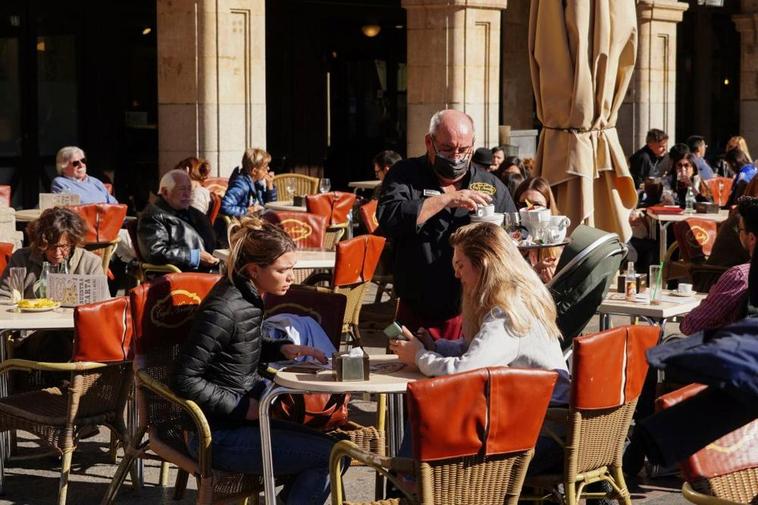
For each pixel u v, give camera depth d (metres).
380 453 7.30
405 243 7.55
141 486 8.19
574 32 9.82
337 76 26.41
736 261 10.95
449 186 7.64
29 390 8.53
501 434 5.44
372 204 14.00
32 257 8.87
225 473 6.57
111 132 21.39
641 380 6.52
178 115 17.30
